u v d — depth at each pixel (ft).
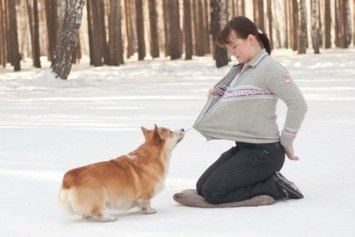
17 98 74.18
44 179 27.89
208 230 18.88
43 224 20.57
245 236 18.06
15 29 112.98
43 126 47.11
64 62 92.84
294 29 148.97
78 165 31.01
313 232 18.17
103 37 120.78
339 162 29.30
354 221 19.19
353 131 38.91
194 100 61.52
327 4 154.92
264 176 22.30
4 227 20.40
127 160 21.22
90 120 49.44
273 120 22.50
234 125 22.39
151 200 23.71
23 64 134.51
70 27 92.27
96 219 20.52
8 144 38.75
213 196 22.08
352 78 81.25
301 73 94.02
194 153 33.32
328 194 23.22
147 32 169.48
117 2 120.47
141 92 74.28
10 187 26.43
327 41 155.53
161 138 21.53
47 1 122.62
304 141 35.94
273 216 20.29
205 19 147.74
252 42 22.35
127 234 18.97
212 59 126.62
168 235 18.57
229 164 22.12
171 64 117.29
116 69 112.06
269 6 160.97
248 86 22.15
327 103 54.54
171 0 130.62
